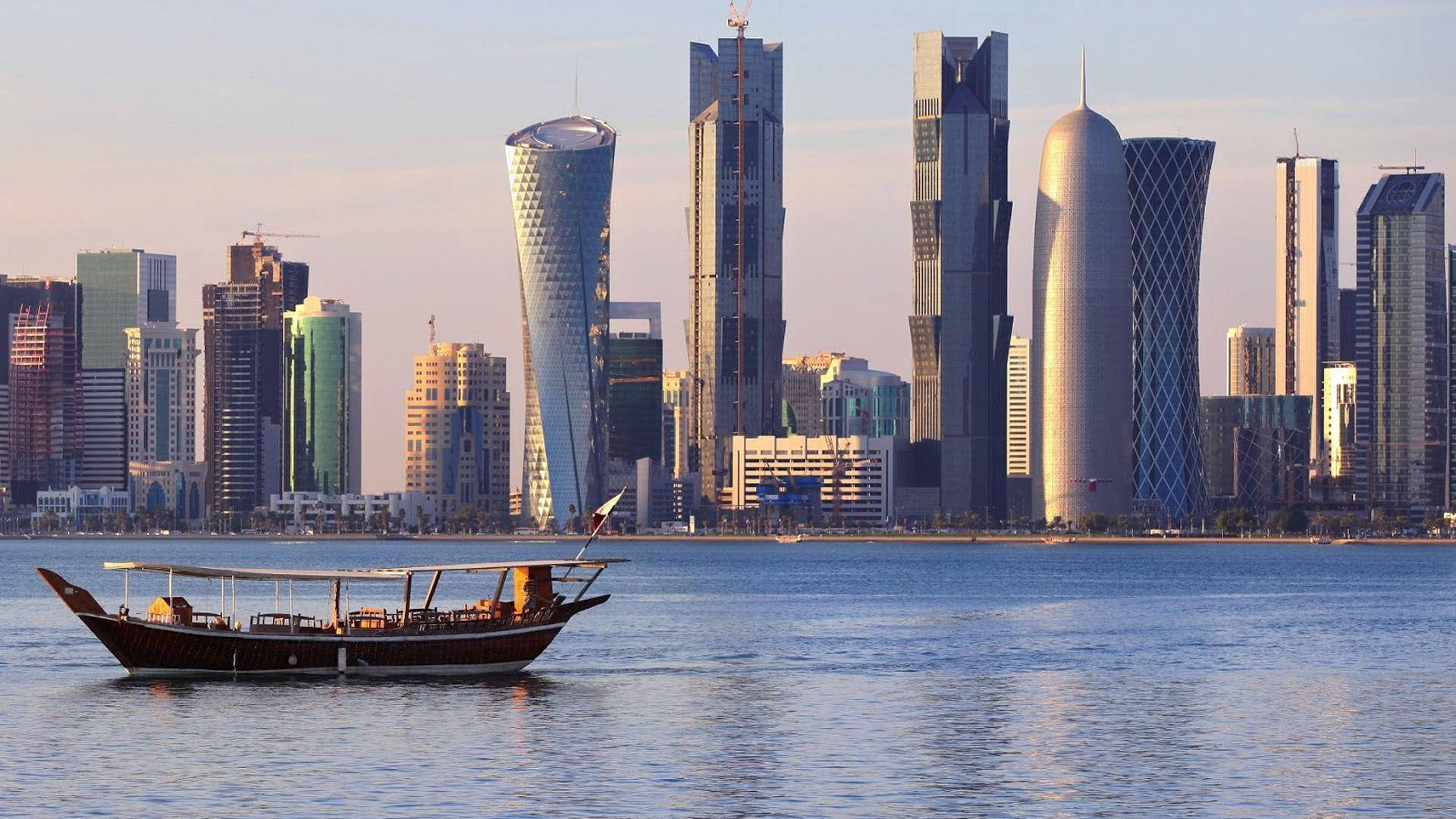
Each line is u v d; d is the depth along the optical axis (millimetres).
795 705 178250
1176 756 149125
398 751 148375
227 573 185875
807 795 131750
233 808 126062
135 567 182250
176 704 172250
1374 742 156500
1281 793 133250
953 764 145250
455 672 193125
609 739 155250
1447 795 132750
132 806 126750
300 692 179750
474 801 128875
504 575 197500
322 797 130000
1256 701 184250
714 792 132875
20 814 124500
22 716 164875
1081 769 143000
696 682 196875
